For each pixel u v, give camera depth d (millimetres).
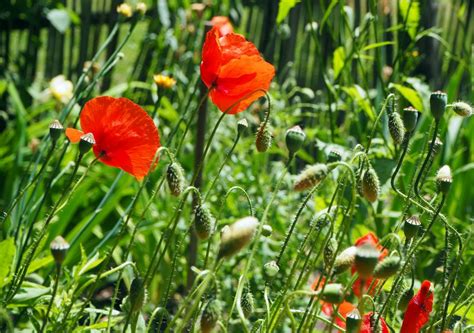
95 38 6770
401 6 4125
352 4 6586
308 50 6566
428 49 6555
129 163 2312
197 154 4145
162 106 6039
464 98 6188
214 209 4707
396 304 2572
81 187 4590
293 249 4402
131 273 3428
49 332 2572
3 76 6625
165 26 6312
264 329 2205
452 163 4828
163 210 4984
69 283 2715
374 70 6094
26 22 6855
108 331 2127
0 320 2500
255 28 6789
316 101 6520
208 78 2400
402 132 2348
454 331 2299
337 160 2365
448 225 2316
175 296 4645
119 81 8070
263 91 2314
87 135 2240
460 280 3113
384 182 3590
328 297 1871
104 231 5074
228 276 4211
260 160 5355
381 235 3906
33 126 5684
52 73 6898
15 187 4918
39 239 2398
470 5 6840
